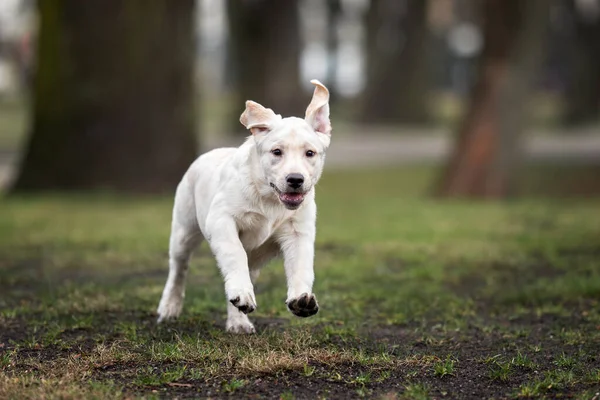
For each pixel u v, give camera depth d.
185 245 7.21
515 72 18.67
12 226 13.44
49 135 18.23
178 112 18.20
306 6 52.03
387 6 42.38
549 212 15.41
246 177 6.27
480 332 7.33
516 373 6.04
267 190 6.21
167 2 18.02
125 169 18.00
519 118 18.81
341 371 5.99
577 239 12.24
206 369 5.90
